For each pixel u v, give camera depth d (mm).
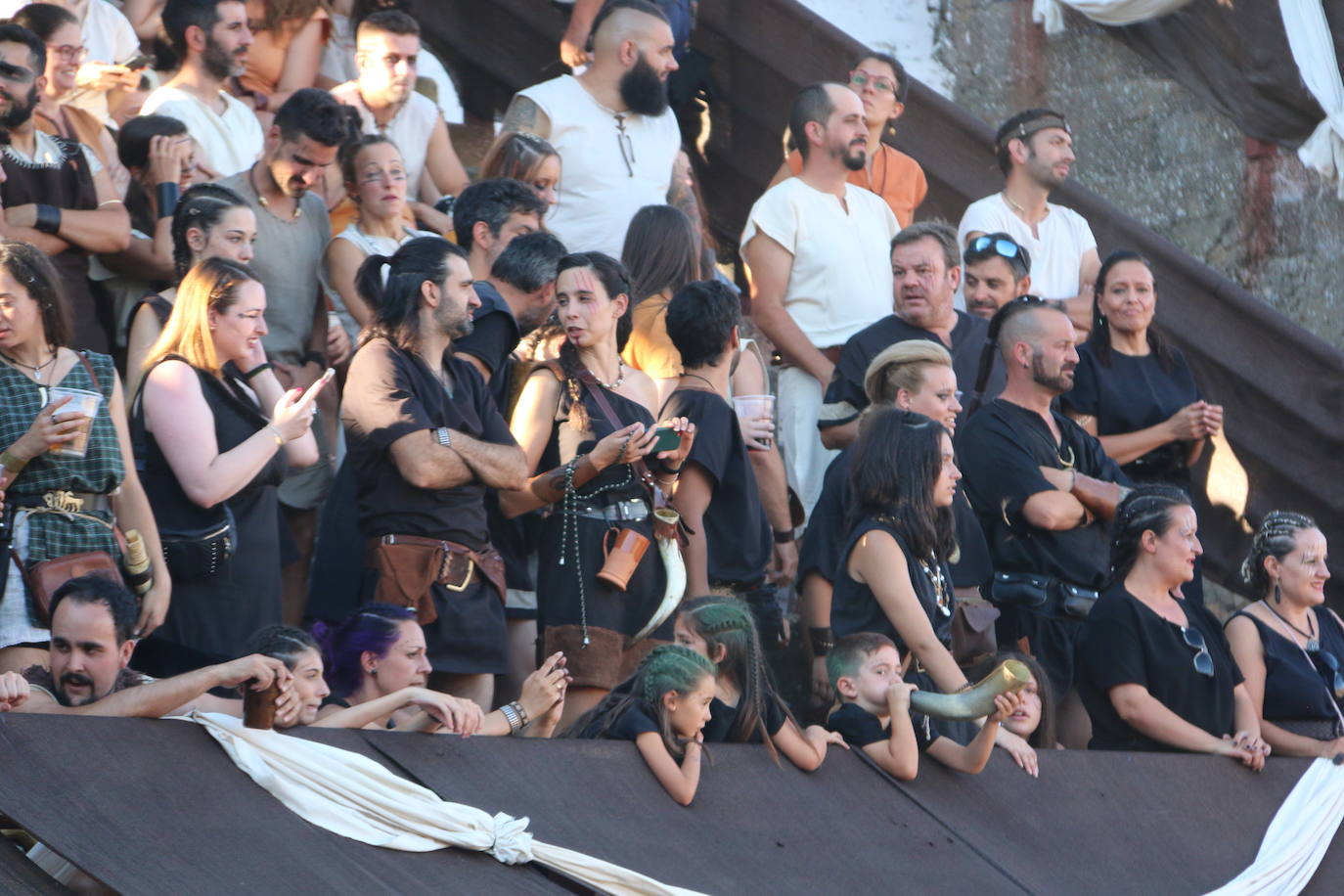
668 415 21594
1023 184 30625
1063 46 39031
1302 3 35656
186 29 26797
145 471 18328
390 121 29359
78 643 15242
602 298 21078
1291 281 35938
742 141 36438
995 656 21391
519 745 15695
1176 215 37406
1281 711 23719
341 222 25812
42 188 22297
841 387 24953
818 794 17609
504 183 23312
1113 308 26922
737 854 15969
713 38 36719
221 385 18547
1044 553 23594
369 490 18844
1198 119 37250
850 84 31281
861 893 16328
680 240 24281
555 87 28500
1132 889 18844
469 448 18797
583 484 19750
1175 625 22656
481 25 37625
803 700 24406
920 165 35438
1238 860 20625
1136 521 22750
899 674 19078
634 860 15070
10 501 16391
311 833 13438
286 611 22328
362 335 19328
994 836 18578
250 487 18875
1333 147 35406
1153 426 26734
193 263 20703
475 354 20750
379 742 14734
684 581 19828
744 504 21844
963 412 25359
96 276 22875
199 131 26453
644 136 28688
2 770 12336
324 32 31672
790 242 27906
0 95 21859
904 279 24922
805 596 22000
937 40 40469
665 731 16578
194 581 18297
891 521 19766
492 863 14266
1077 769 20578
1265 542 24562
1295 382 32406
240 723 13969
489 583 19125
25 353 17016
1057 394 24859
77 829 12227
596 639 19453
